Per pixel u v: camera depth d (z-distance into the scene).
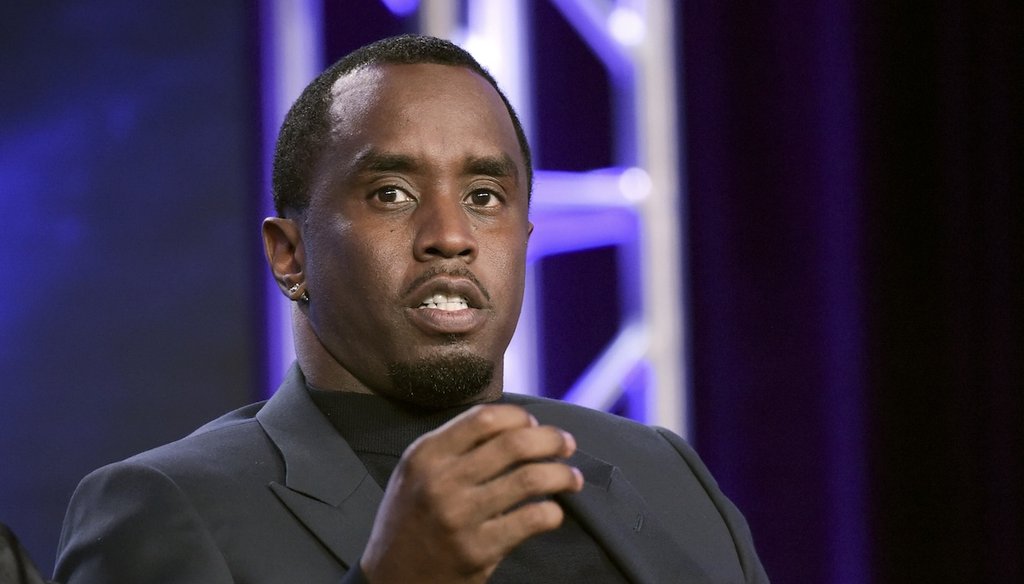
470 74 4.84
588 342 10.78
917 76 10.43
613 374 10.35
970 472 10.29
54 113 10.96
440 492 3.50
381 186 4.58
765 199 10.65
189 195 10.95
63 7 10.94
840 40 10.50
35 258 10.95
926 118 10.41
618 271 10.78
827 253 10.53
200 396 10.95
